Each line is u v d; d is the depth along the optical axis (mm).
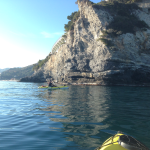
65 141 4395
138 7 51438
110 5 49781
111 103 11172
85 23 51469
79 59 50781
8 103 11477
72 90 24297
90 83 46562
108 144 2922
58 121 6457
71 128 5543
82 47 51062
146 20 48969
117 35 43625
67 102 11773
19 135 4883
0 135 4883
